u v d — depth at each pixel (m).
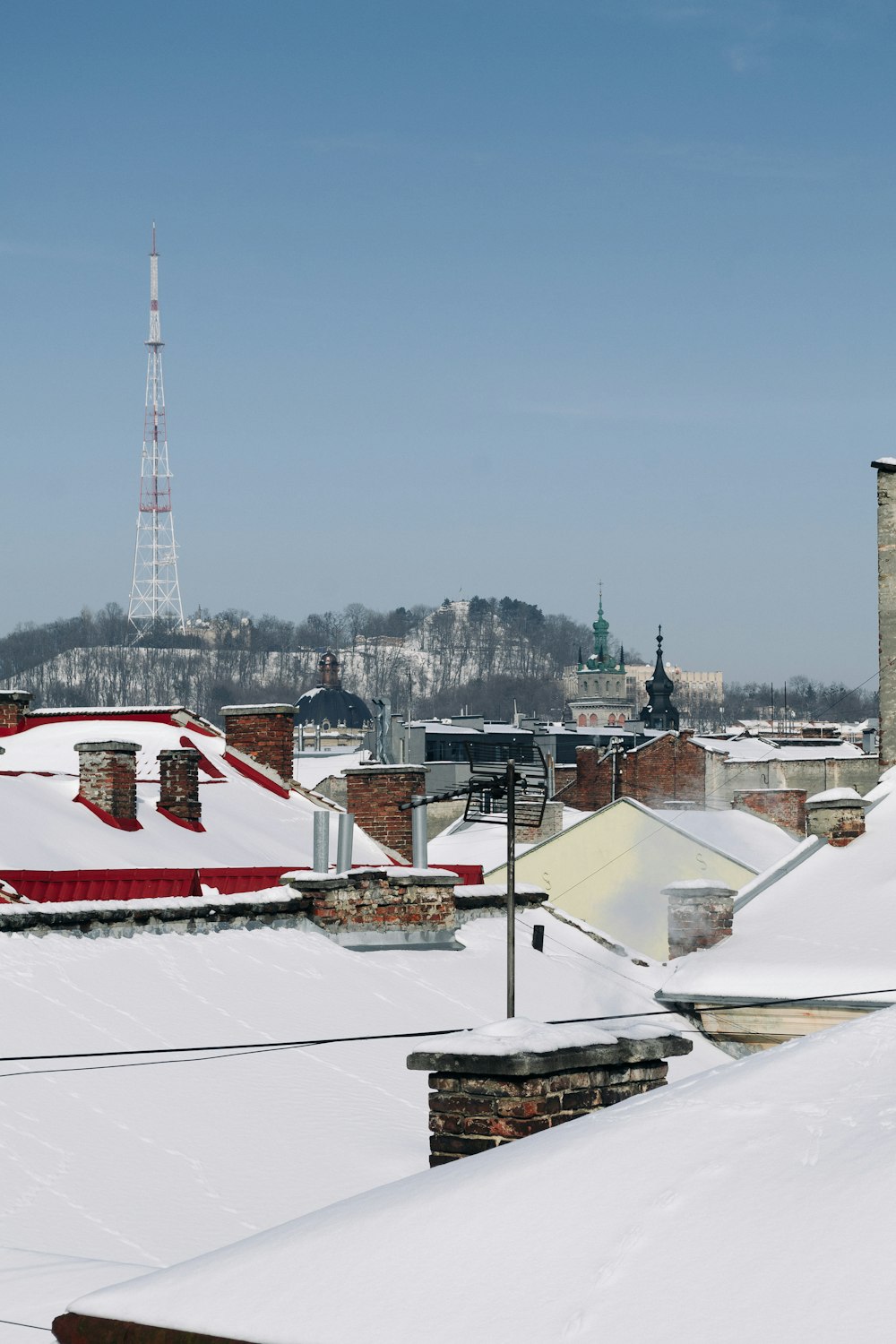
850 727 175.88
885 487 33.91
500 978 22.14
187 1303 6.59
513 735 116.94
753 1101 7.05
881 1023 7.71
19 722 37.06
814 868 29.67
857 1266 5.70
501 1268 6.27
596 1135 7.07
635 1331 5.75
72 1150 13.70
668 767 82.19
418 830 25.98
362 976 20.02
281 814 34.50
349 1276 6.46
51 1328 7.46
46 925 17.69
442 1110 11.93
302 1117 15.30
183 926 19.30
